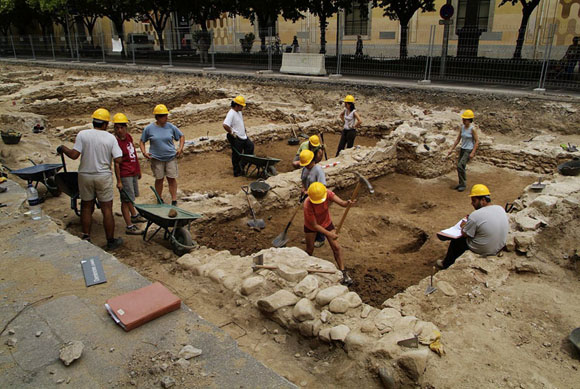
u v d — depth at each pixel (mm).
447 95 14195
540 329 4148
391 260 6164
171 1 24906
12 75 23531
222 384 3111
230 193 8359
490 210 5262
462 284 4789
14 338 3514
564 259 5387
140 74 23656
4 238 5223
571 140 11180
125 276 4473
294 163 7250
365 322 3912
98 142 5445
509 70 15586
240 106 8953
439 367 3545
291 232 6977
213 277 4770
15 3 32250
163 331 3645
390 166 10086
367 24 24516
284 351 3859
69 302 4008
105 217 5664
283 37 27672
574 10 17703
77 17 32031
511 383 3424
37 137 11273
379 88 15578
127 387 3072
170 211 5484
